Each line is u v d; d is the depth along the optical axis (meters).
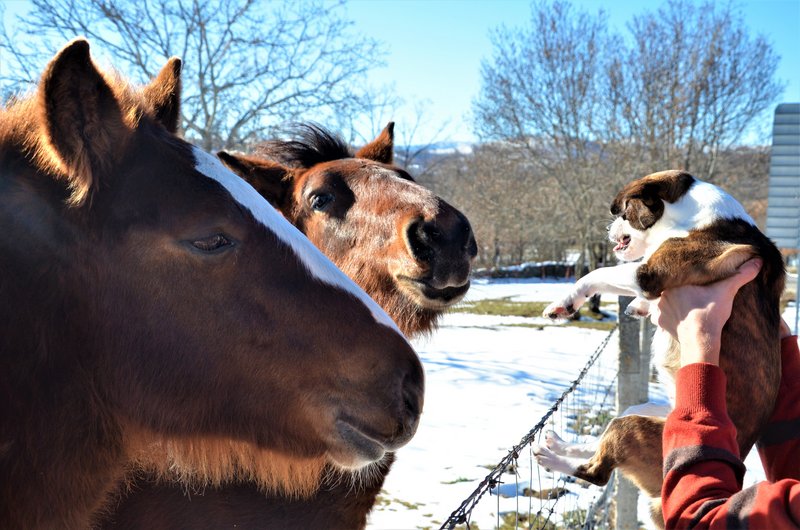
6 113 1.82
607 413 7.54
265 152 3.43
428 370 11.12
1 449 1.66
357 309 1.90
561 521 4.97
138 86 2.21
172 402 1.84
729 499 1.43
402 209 2.79
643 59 24.70
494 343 14.91
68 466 1.77
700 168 25.73
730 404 2.49
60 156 1.61
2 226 1.69
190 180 1.79
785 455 2.39
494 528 4.85
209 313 1.80
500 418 8.12
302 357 1.84
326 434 1.89
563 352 13.72
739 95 25.31
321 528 2.48
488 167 31.31
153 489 2.31
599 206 23.58
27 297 1.69
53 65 1.55
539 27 25.28
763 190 30.11
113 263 1.75
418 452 6.69
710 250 2.70
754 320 2.55
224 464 1.97
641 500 5.54
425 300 2.76
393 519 4.98
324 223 3.01
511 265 36.91
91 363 1.78
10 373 1.67
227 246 1.79
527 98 25.66
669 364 3.01
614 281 2.91
